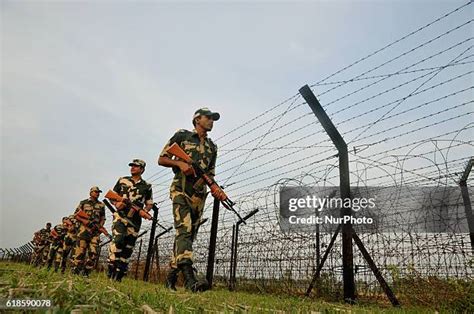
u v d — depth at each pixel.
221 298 3.05
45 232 17.61
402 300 3.98
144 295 2.46
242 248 6.20
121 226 6.62
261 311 2.38
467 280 3.69
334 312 2.73
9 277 2.53
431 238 4.11
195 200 4.58
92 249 9.53
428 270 4.02
